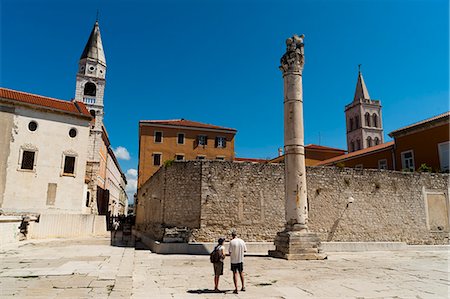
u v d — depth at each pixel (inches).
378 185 1080.8
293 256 738.8
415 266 663.1
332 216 1019.3
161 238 909.8
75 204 1561.3
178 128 2185.0
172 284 469.1
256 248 908.6
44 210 1481.3
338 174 1053.2
